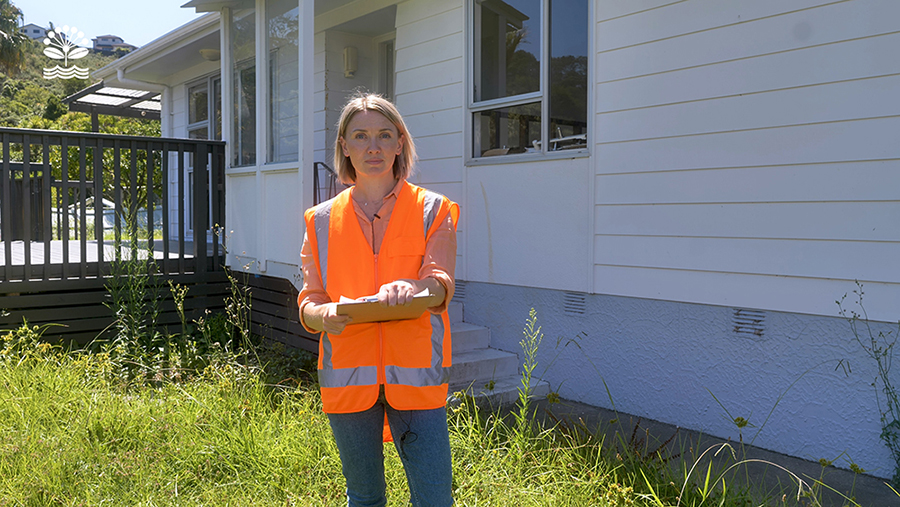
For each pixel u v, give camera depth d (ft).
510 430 12.43
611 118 15.84
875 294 11.87
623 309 15.79
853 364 12.20
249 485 10.33
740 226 13.62
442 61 20.33
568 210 16.88
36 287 17.87
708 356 14.25
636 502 9.67
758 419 13.50
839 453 12.39
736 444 13.66
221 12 22.26
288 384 15.49
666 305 14.97
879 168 11.74
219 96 32.32
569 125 16.92
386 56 26.86
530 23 17.79
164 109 38.14
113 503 9.66
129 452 10.92
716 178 13.97
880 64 11.66
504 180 18.52
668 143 14.76
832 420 12.49
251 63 20.59
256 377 14.29
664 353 15.03
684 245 14.57
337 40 25.93
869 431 12.03
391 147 6.53
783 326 13.09
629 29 15.40
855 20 11.92
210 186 22.33
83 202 18.71
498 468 10.62
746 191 13.51
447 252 6.55
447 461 6.48
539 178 17.56
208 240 29.37
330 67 25.73
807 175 12.63
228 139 21.84
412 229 6.53
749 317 13.58
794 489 11.17
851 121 12.04
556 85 17.16
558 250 17.15
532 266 17.83
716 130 13.92
